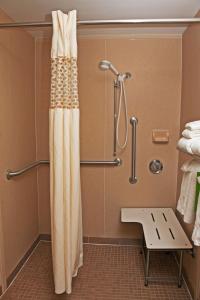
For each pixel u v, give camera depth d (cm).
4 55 165
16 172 177
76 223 155
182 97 211
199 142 114
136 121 220
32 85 218
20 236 196
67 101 142
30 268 197
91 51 217
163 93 217
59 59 139
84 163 226
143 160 226
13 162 181
